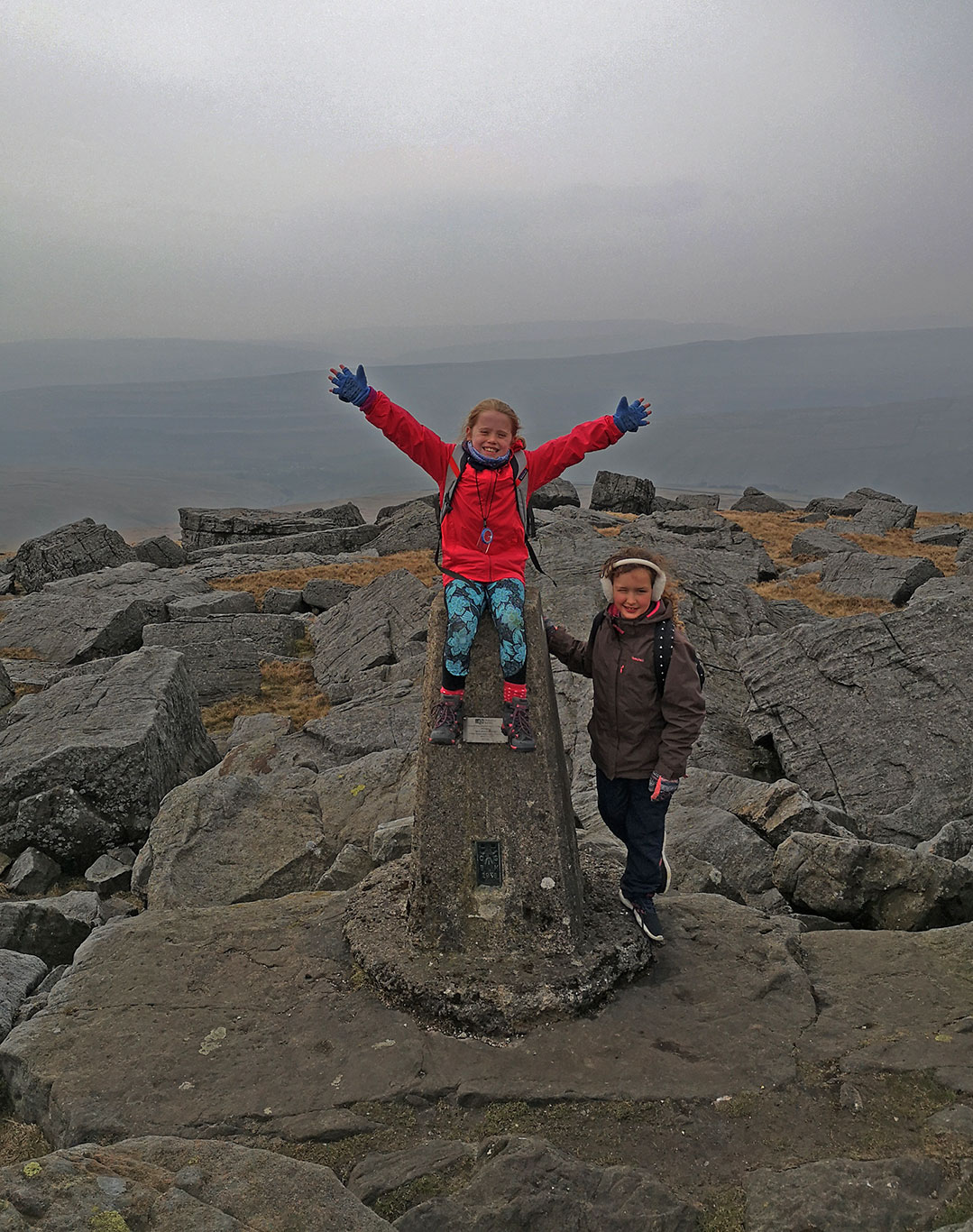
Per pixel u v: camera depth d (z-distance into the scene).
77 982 5.30
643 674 5.04
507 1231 3.47
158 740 11.12
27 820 9.86
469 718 5.29
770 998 4.96
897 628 11.78
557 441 5.20
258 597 31.53
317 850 8.16
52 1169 3.31
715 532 41.59
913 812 9.84
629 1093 4.25
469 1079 4.38
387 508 57.00
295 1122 4.15
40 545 38.25
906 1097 4.19
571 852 5.39
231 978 5.30
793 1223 3.45
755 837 7.49
